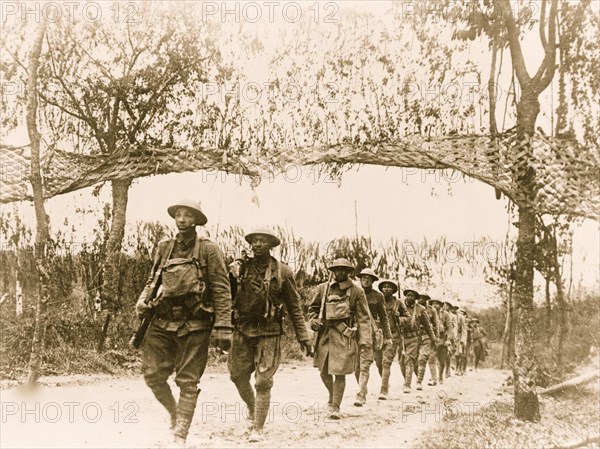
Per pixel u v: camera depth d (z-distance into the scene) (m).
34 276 11.00
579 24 7.31
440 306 13.30
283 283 6.13
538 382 8.80
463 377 13.84
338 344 7.52
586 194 7.03
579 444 5.79
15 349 9.78
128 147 8.73
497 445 5.66
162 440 5.32
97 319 10.73
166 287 5.23
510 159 7.20
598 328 10.48
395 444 5.86
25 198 8.67
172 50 9.83
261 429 5.82
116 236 11.05
